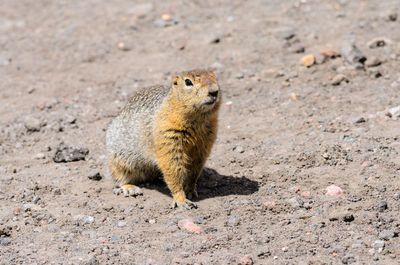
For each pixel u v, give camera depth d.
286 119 17.05
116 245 11.09
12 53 25.11
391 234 10.64
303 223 11.55
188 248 10.85
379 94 17.73
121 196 13.62
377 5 25.44
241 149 15.33
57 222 12.20
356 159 13.91
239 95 19.28
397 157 13.71
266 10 26.52
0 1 32.75
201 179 14.16
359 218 11.41
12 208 12.91
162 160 12.69
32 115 19.08
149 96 13.78
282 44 22.28
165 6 28.25
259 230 11.45
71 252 10.78
